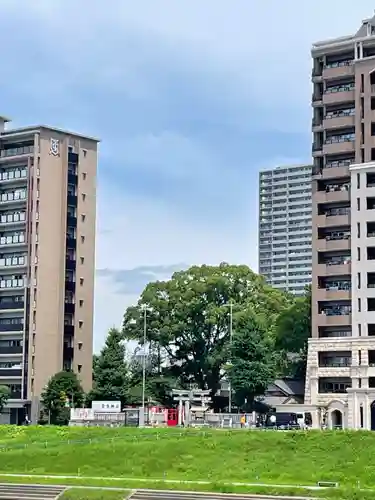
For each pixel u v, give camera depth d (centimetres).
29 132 17525
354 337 14188
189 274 18175
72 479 7850
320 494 6956
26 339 17012
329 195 14875
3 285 17462
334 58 15262
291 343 16800
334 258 14825
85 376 17725
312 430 9031
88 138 18200
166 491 7225
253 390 14875
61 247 17562
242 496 7000
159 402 17262
